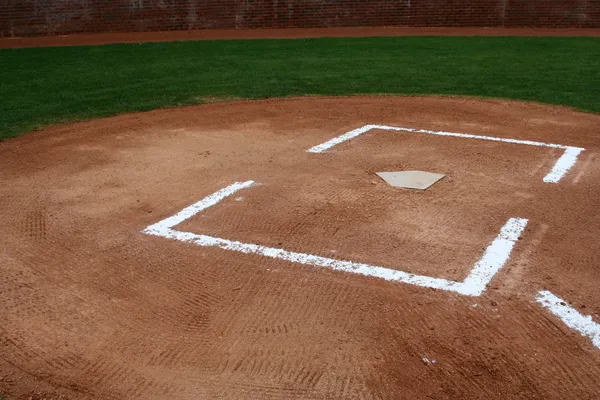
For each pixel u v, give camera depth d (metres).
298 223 5.23
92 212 5.53
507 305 4.03
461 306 4.02
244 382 3.38
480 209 5.53
